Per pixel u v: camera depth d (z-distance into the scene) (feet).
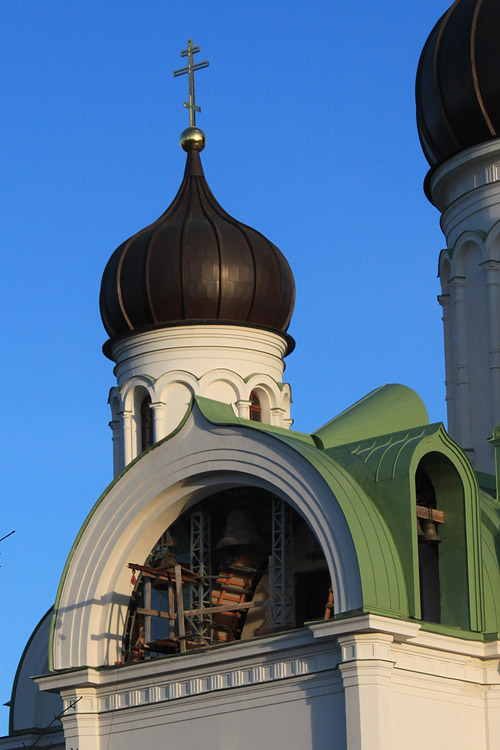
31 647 133.59
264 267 154.71
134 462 113.39
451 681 103.19
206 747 105.50
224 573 115.14
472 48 138.72
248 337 153.48
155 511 113.09
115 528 113.50
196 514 114.52
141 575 114.11
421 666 101.45
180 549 116.06
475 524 107.34
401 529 102.22
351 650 97.66
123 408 153.79
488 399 137.69
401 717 99.04
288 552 108.99
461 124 140.05
